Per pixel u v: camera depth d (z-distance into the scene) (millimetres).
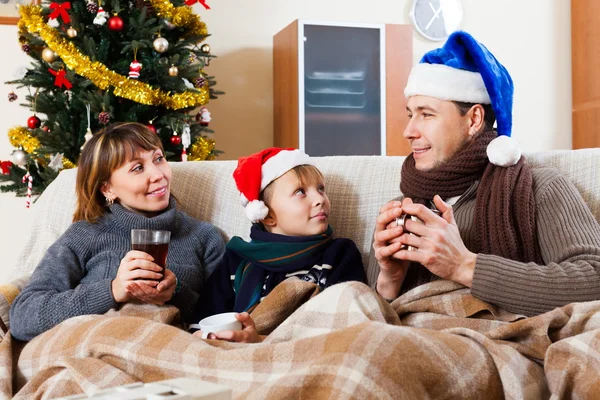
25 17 3480
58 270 1724
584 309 1315
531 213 1574
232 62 4750
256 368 1103
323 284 1724
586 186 1760
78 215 1878
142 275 1535
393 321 1405
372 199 1946
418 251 1465
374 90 4543
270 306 1590
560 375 1185
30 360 1446
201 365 1163
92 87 3566
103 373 1247
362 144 4531
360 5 4891
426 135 1688
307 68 4422
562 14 5137
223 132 4750
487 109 1732
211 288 1820
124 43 3514
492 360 1157
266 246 1779
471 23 5047
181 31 3725
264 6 4785
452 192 1678
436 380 1043
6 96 4453
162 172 1847
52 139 3490
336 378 976
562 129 5145
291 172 1842
